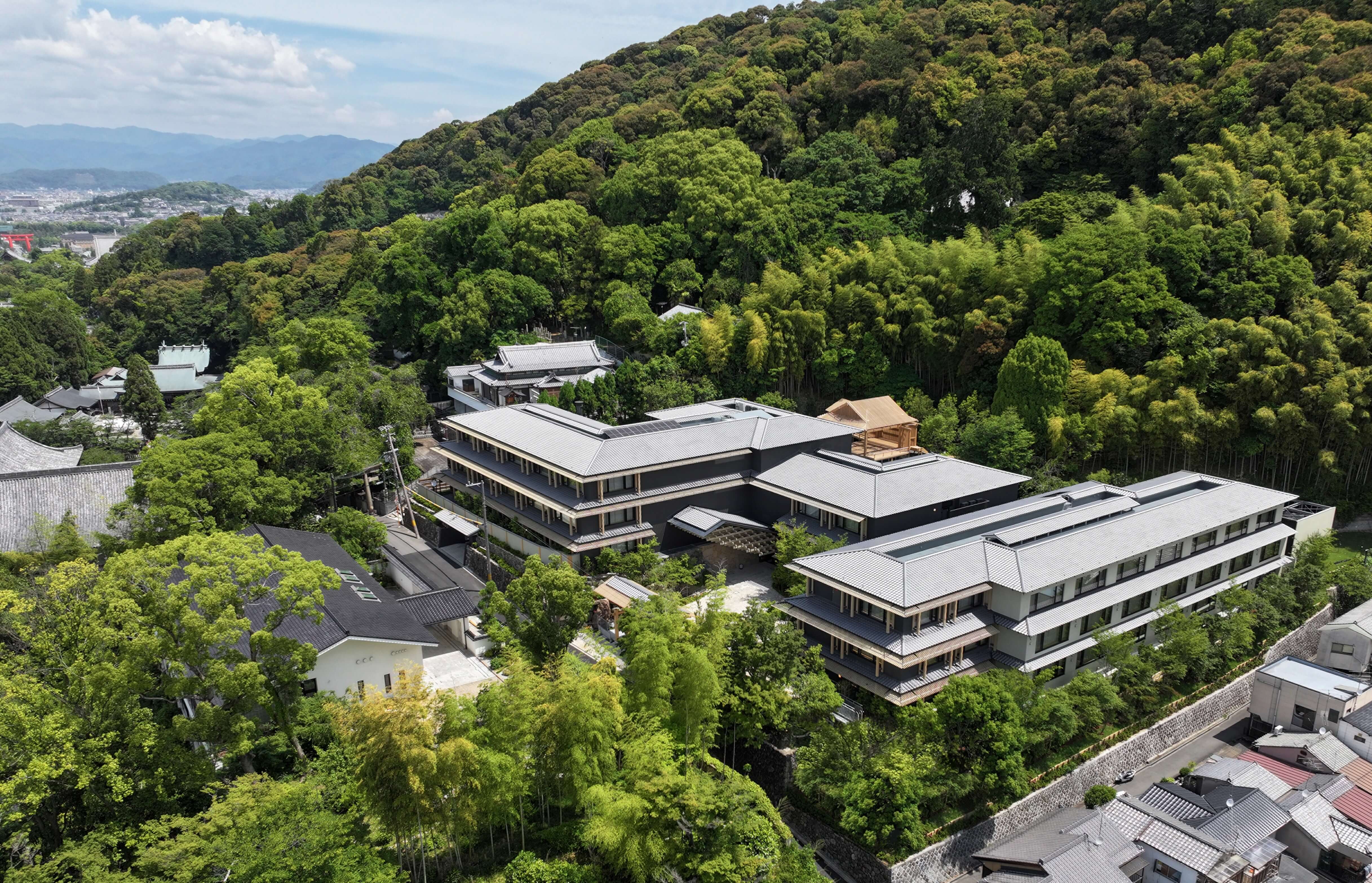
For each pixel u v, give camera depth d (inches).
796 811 1400.1
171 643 1128.8
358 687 1451.8
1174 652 1688.0
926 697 1465.3
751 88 4318.4
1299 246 2581.2
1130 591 1713.8
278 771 1247.5
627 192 3870.6
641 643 1254.3
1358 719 1611.7
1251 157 2856.8
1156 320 2416.3
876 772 1272.1
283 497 1946.4
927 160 3484.3
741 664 1389.0
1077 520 1795.0
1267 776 1486.2
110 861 982.4
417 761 977.5
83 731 1058.7
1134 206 2847.0
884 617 1528.1
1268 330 2247.8
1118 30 3890.3
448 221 3895.2
